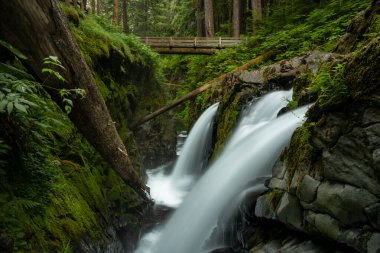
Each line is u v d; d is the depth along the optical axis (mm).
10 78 3307
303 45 11367
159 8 36156
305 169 3779
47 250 3461
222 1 26500
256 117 8242
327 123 3490
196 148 11672
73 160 5535
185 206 7645
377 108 3045
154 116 11641
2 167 3428
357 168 3145
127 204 7031
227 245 5359
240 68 12805
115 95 8961
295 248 3771
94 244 4551
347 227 3215
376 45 3150
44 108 3891
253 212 4832
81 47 7605
